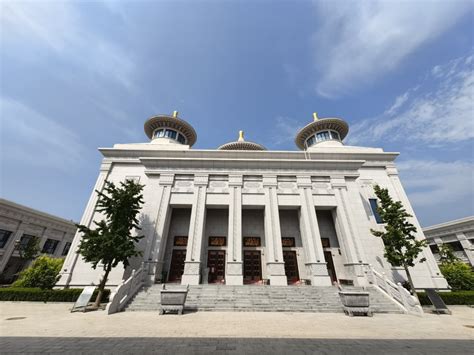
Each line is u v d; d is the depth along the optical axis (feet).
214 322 30.01
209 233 69.31
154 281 54.24
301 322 30.60
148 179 70.23
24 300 50.90
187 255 57.52
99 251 46.34
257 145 99.91
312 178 70.54
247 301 42.86
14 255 110.93
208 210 72.18
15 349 18.02
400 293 42.96
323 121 97.40
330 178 70.28
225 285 50.88
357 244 60.95
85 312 38.63
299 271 64.23
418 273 62.85
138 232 61.21
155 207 63.57
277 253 59.11
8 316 34.17
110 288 58.34
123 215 51.37
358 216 67.41
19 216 113.39
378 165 80.53
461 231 120.37
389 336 23.32
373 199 73.92
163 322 29.81
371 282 55.31
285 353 17.51
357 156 81.25
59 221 134.41
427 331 26.02
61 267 65.05
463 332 25.68
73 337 21.94
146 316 34.45
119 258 47.60
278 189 68.49
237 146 100.42
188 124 98.22
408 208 72.90
